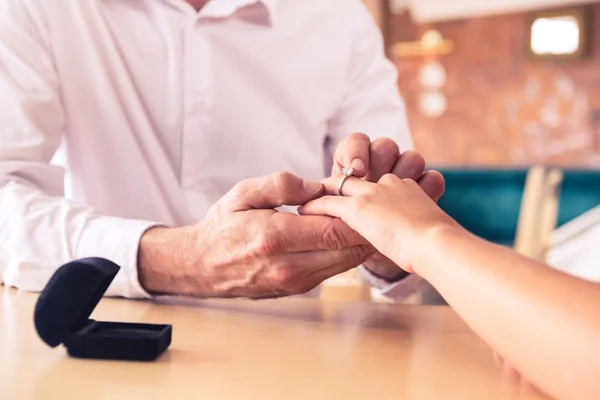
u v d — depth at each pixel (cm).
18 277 72
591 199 364
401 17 433
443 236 51
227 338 57
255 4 95
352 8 103
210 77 94
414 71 433
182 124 95
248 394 46
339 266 64
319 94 100
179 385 47
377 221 55
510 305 46
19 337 56
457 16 419
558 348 44
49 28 88
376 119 105
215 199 96
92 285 52
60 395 45
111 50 91
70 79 90
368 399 46
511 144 418
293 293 66
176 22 93
